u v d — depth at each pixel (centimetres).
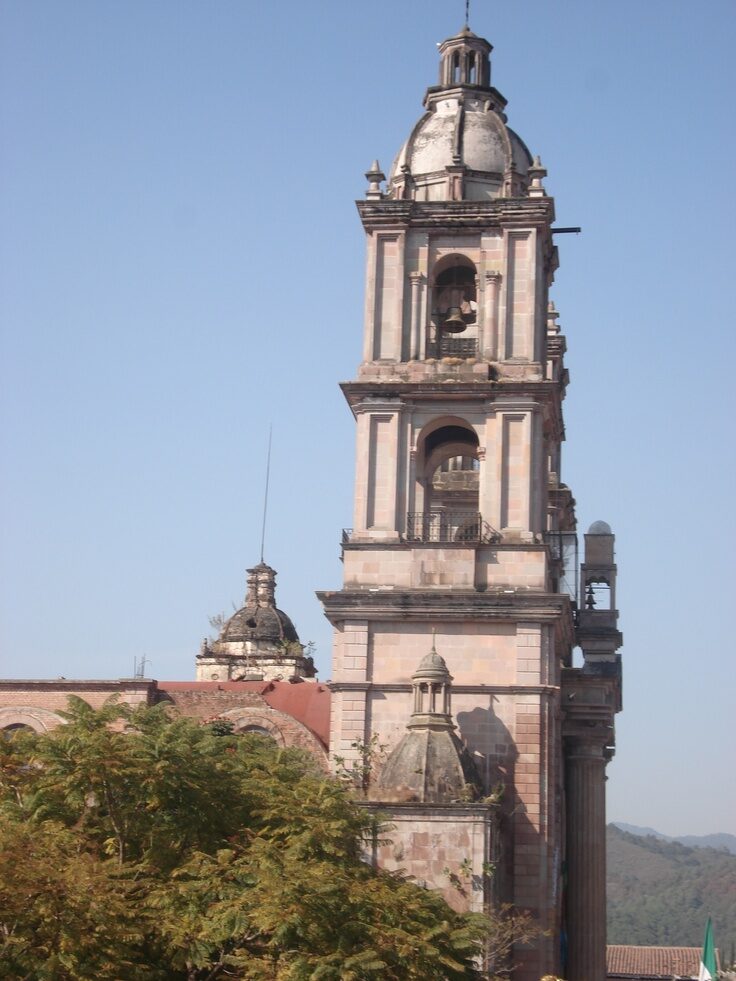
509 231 7256
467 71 7756
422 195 7462
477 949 4866
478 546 6931
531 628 6825
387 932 4419
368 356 7206
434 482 8275
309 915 4266
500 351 7156
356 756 6762
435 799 6172
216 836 4750
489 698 6794
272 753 5422
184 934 4222
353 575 6975
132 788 4659
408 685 6819
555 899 6806
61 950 3966
